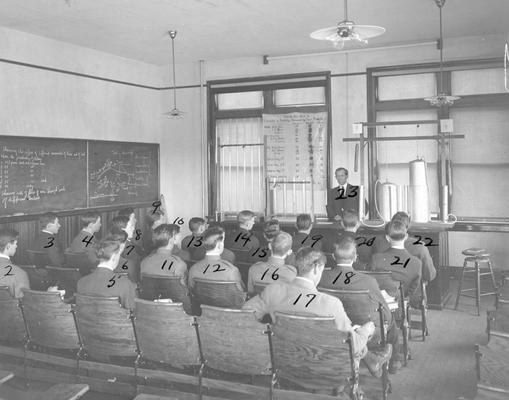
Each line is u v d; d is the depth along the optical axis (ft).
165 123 27.71
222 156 26.81
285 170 25.38
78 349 11.15
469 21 19.72
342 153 24.41
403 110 23.62
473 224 21.50
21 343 12.03
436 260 17.02
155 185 27.30
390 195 19.48
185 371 10.62
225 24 19.65
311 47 23.63
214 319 8.97
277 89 25.52
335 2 17.24
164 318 9.35
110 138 24.43
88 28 19.81
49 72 21.22
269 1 17.03
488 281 21.72
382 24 19.98
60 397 7.73
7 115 19.47
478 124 22.50
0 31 19.27
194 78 26.96
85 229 16.15
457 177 22.95
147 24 19.44
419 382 11.31
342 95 24.27
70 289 12.87
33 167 20.48
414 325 15.10
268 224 15.97
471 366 12.22
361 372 11.78
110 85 24.43
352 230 16.22
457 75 22.53
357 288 10.35
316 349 8.36
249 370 9.05
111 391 10.25
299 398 8.93
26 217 19.99
